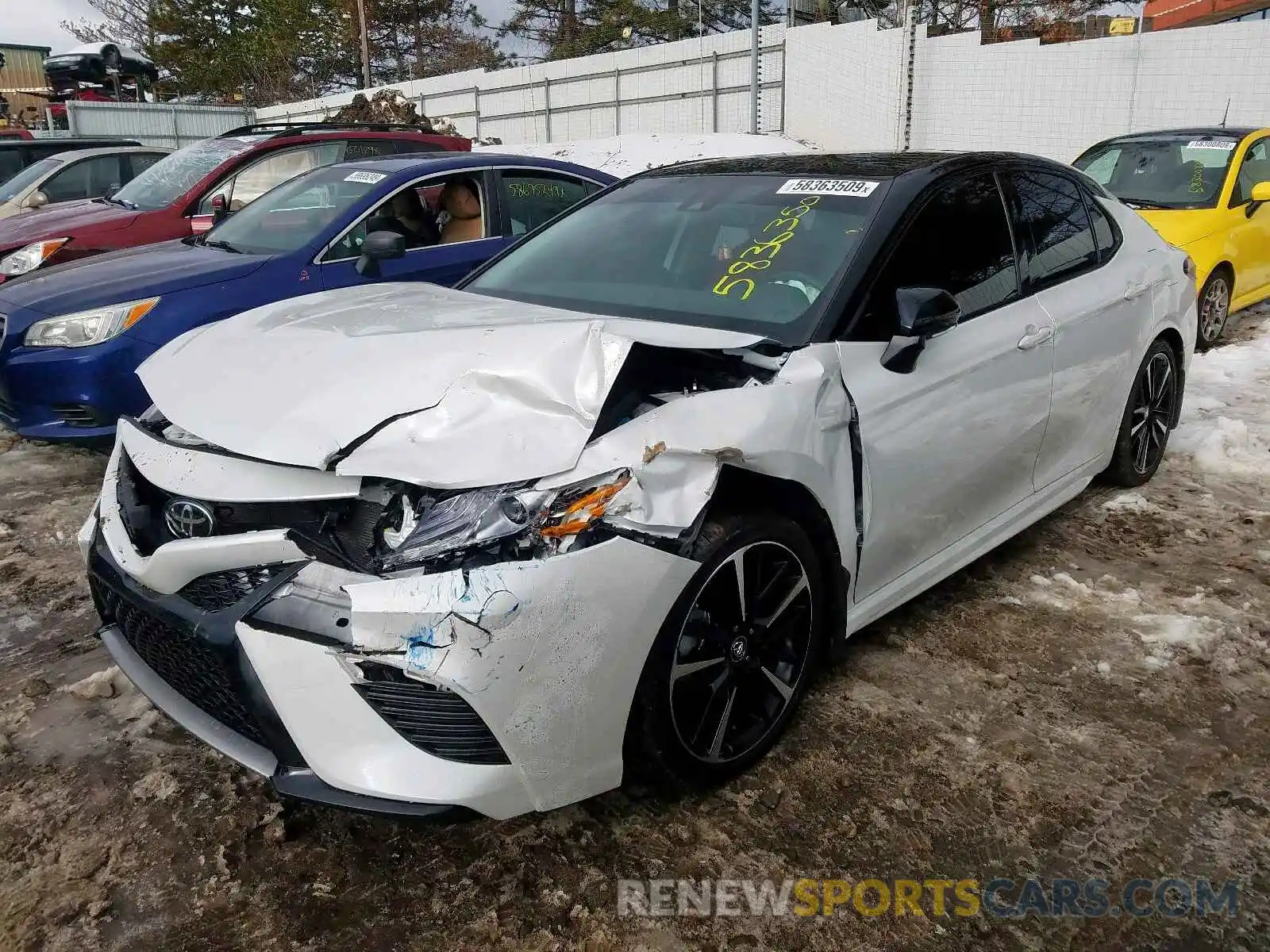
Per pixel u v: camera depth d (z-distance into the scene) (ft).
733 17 116.98
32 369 15.29
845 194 10.75
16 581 12.92
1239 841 8.12
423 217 19.86
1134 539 13.96
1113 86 52.29
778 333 9.28
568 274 11.34
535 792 7.24
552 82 84.33
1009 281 11.63
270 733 7.11
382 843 8.07
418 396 7.64
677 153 64.03
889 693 10.18
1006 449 11.41
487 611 6.69
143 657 8.48
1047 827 8.27
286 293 17.38
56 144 40.78
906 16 59.52
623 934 7.17
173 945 7.07
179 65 133.49
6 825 8.25
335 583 7.02
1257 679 10.45
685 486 7.58
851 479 9.11
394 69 141.69
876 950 7.06
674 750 8.04
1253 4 60.49
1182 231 24.00
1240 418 19.11
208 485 7.59
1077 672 10.59
